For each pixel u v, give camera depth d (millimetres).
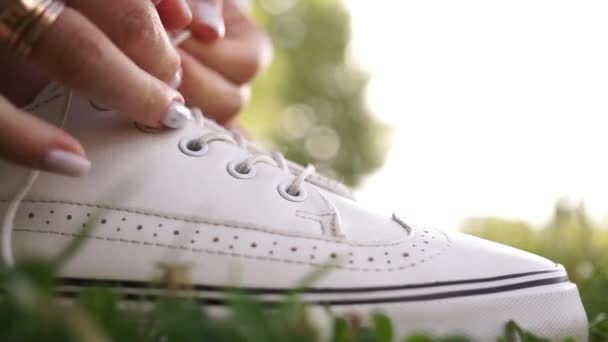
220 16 416
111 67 310
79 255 319
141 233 326
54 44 303
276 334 254
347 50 3520
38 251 320
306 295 321
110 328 251
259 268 326
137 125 348
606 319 363
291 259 329
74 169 302
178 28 357
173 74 341
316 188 362
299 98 3400
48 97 344
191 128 360
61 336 229
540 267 351
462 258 344
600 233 726
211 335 253
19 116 294
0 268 258
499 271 343
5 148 296
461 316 332
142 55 327
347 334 279
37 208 327
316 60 3461
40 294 231
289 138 3258
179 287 292
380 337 278
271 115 3301
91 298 265
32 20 299
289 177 362
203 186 340
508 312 336
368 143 3418
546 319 340
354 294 325
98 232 323
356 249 336
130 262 321
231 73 428
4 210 322
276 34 3480
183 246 325
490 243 364
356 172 3350
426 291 332
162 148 346
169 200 333
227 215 334
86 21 308
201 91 410
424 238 349
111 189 332
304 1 3508
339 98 3422
